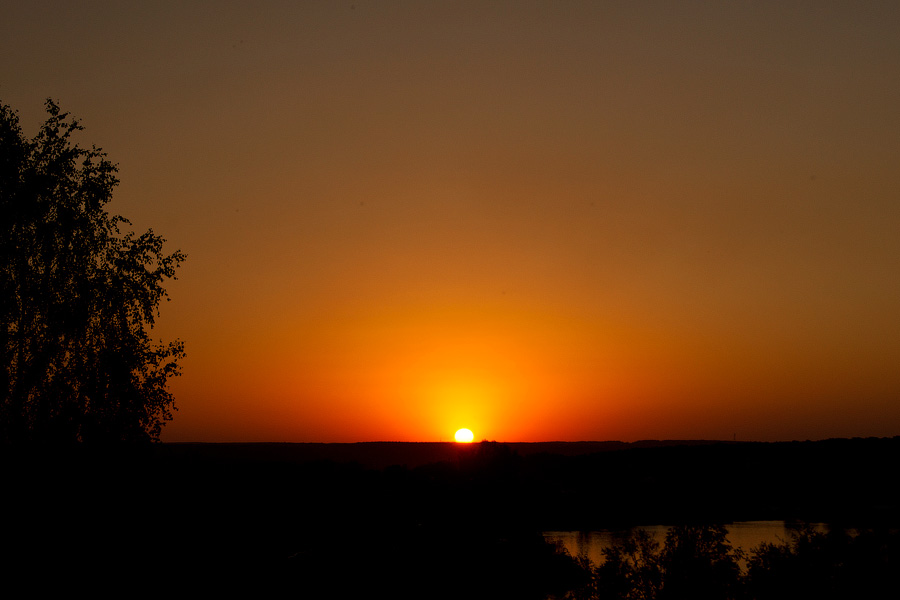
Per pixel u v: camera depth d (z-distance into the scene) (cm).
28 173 2417
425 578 3934
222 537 4581
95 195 2516
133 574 2758
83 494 2433
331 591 3719
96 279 2522
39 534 2341
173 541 3675
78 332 2464
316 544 4981
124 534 2697
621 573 2777
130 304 2588
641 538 2869
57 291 2461
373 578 3922
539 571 3881
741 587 2636
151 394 2575
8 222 2364
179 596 2941
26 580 2280
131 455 2539
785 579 2561
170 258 2630
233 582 3538
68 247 2500
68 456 2408
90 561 2477
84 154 2559
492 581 3866
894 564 2495
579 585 3086
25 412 2372
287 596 3534
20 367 2377
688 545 2734
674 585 2669
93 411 2464
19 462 2334
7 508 2306
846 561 2552
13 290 2361
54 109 2512
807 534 2700
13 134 2433
